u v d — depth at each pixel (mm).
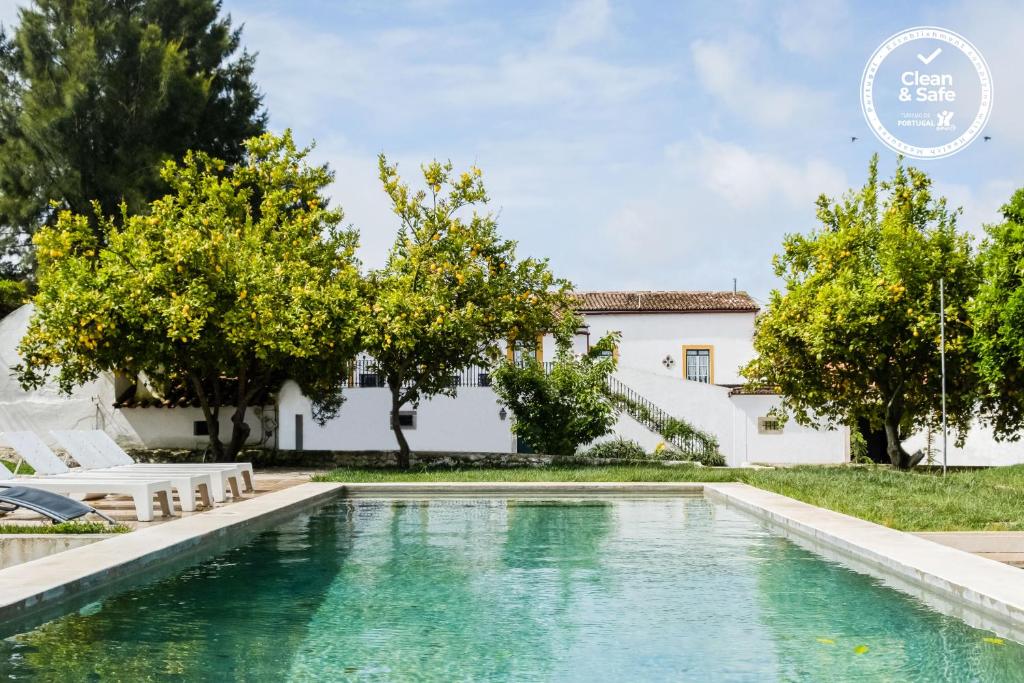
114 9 36406
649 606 7141
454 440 26688
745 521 12266
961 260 20281
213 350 20891
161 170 25469
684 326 36375
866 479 15828
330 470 22516
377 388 26703
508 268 22203
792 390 21922
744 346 36219
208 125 37000
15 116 36500
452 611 7012
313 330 20625
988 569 7250
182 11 37562
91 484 11227
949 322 19484
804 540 10398
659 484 15984
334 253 25344
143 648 5898
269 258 22750
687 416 29250
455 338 20625
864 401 22562
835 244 22453
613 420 23547
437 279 21203
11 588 6602
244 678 5273
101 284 19922
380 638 6195
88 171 34156
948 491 13305
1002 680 5102
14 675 5266
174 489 15516
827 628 6363
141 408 25594
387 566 8906
